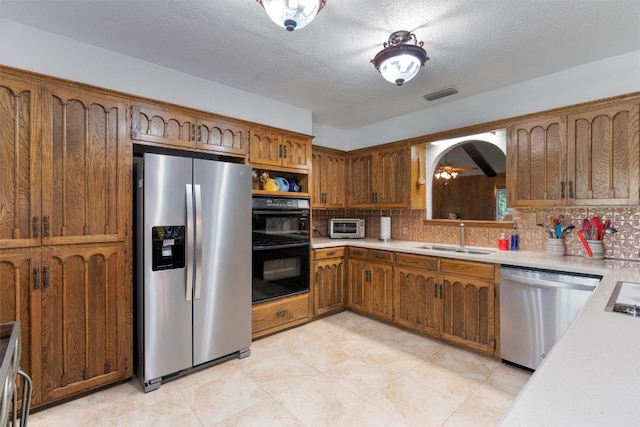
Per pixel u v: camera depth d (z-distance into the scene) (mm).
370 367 2473
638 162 2146
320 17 1920
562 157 2465
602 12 1871
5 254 1830
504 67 2590
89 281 2107
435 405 1991
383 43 2150
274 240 3094
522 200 2684
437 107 3523
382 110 3676
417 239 3842
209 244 2461
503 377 2318
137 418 1884
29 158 1897
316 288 3504
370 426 1805
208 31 2094
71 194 2037
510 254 2754
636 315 1185
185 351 2344
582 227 2600
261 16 1927
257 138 3020
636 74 2332
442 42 2205
